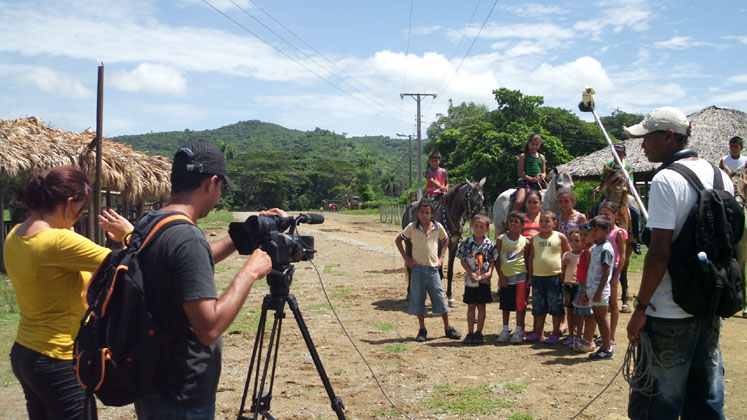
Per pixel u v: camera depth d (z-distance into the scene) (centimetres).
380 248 1809
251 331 711
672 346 292
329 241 2169
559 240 630
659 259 283
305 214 310
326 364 570
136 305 217
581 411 413
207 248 230
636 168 1831
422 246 654
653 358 296
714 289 276
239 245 277
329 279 1152
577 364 551
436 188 909
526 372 530
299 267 1355
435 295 654
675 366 291
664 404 295
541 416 423
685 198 283
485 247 639
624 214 720
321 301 913
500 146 3981
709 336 294
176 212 235
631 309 770
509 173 3956
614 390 472
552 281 628
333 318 785
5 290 930
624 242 583
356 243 2048
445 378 519
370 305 877
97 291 227
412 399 468
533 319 720
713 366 296
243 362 579
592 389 478
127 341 215
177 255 220
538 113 4306
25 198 282
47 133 1298
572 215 742
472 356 589
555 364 553
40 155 1170
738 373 504
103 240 1335
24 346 270
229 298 226
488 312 816
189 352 224
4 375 529
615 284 590
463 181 862
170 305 222
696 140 1911
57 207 280
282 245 277
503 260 646
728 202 285
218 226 3259
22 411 442
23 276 269
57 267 268
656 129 313
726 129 1983
